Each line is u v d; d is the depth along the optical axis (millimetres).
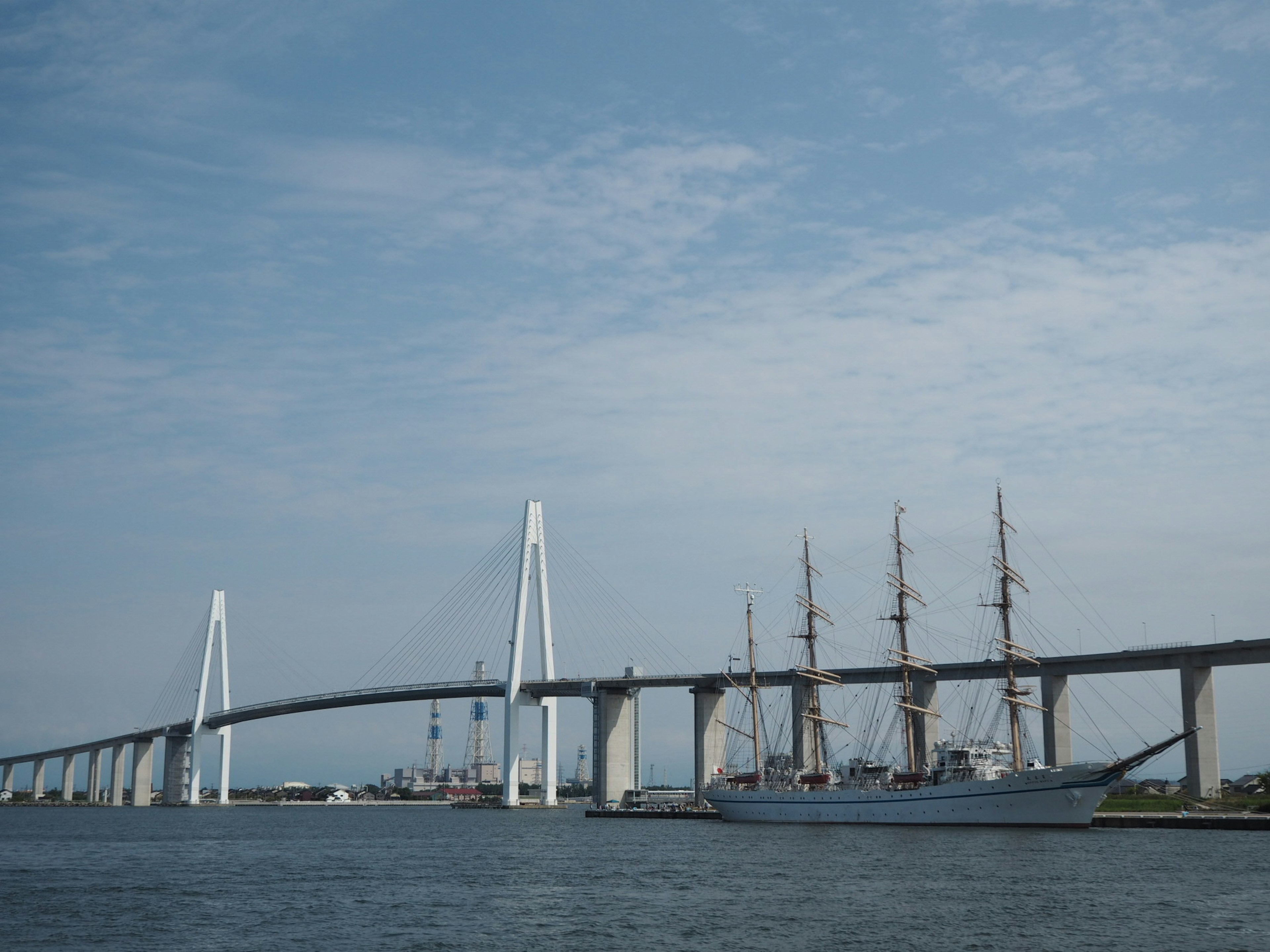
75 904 106375
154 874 133625
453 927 91375
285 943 85375
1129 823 174625
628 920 93312
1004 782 173375
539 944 83812
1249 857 130125
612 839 185125
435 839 194375
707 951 80625
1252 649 192250
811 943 83000
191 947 84500
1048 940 83312
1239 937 83812
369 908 101562
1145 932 85688
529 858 149500
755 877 119812
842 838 169750
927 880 114000
